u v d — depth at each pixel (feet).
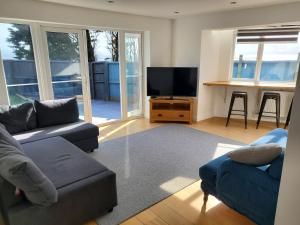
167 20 16.15
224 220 6.48
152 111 15.87
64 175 6.36
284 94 14.96
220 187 6.24
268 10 11.94
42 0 10.66
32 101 11.81
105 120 16.02
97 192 6.26
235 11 13.07
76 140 10.28
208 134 13.57
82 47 13.56
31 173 4.98
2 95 11.17
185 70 15.39
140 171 9.22
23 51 11.56
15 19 10.51
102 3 11.33
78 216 6.01
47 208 5.44
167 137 13.06
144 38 15.98
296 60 14.85
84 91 14.23
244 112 14.80
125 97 16.19
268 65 15.74
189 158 10.38
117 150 11.27
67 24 12.12
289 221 3.60
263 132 13.94
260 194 5.30
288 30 14.32
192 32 15.30
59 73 13.02
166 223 6.39
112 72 21.97
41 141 8.86
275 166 5.06
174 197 7.56
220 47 16.39
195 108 16.28
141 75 16.78
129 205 7.15
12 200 5.23
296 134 3.26
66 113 11.29
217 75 16.89
